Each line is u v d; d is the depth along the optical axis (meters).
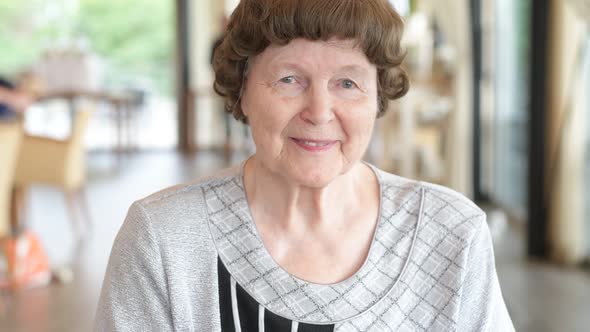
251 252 1.01
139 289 1.00
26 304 3.17
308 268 1.02
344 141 0.96
